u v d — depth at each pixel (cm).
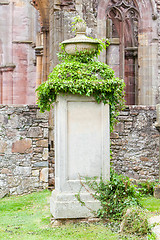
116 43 1492
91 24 1110
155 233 490
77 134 585
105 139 590
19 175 856
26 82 1820
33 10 1812
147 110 947
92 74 593
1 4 1814
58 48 997
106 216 574
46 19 1288
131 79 1496
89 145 587
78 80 577
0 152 852
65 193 573
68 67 593
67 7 1004
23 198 812
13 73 1817
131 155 948
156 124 861
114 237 505
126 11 1241
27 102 1819
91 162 586
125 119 948
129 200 575
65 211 566
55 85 573
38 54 1587
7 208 724
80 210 570
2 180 850
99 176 588
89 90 575
